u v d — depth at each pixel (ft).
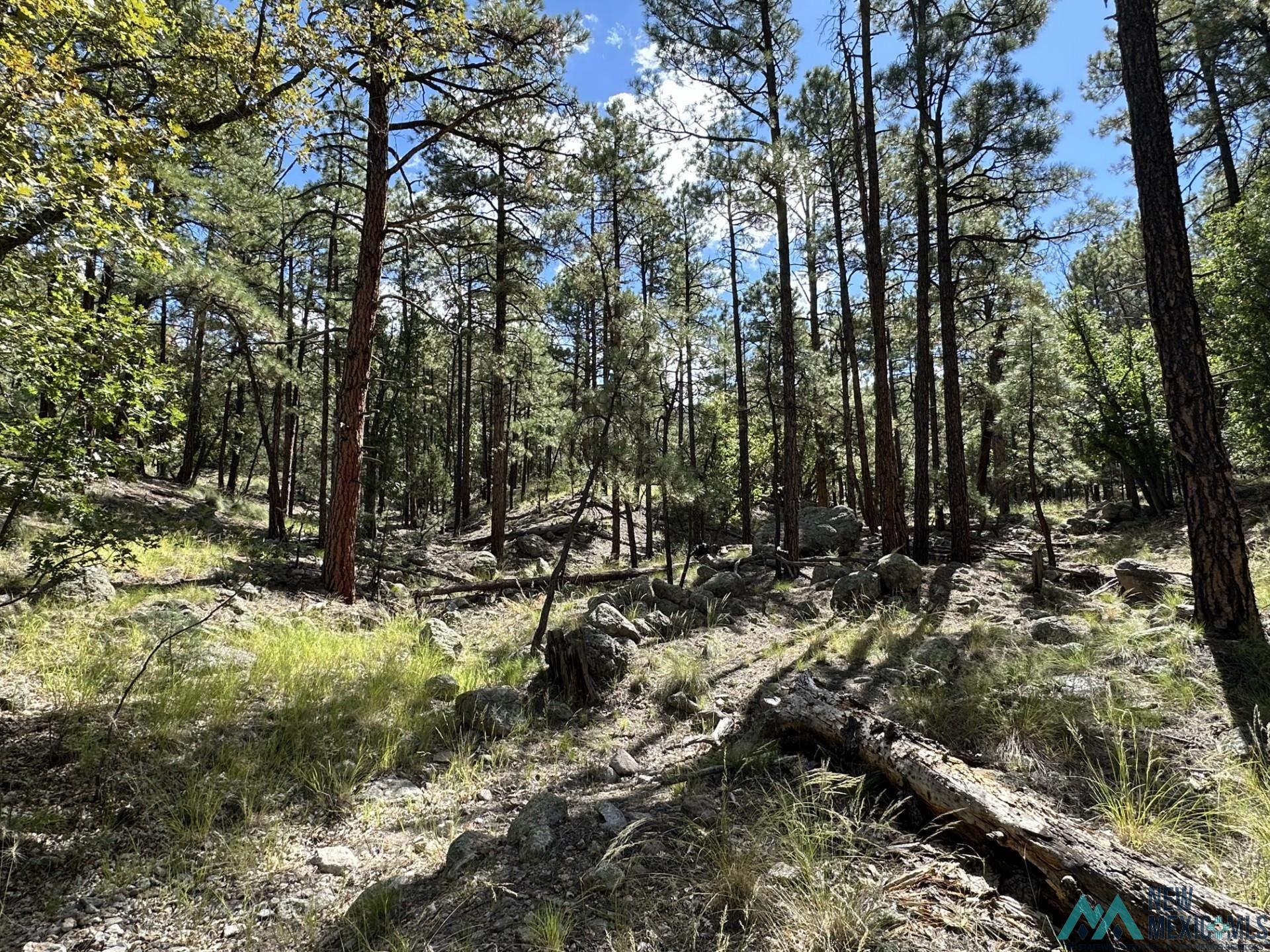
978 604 27.68
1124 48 19.74
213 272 34.91
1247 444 42.78
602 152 39.73
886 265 56.29
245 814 11.97
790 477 41.93
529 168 36.42
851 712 13.85
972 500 54.75
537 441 59.98
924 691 16.49
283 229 43.86
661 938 8.10
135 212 14.12
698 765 14.48
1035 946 7.64
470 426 79.15
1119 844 9.16
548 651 20.79
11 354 14.10
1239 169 54.75
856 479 80.69
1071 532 54.60
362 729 16.21
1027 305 44.93
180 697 15.69
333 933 8.96
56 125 11.86
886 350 39.06
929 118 41.83
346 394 32.37
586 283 29.30
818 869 8.94
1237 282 37.96
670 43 37.17
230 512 57.06
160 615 20.81
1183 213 18.83
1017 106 37.65
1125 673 15.35
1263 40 41.57
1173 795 10.69
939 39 37.68
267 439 48.08
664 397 28.76
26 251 14.48
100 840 10.64
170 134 16.42
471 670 21.79
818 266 57.57
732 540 70.59
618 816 11.49
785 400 41.52
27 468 13.80
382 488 44.19
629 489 29.04
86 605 20.97
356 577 36.14
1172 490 56.18
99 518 14.51
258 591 28.63
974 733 13.82
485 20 29.78
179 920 9.25
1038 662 16.78
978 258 49.16
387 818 12.64
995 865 9.48
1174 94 47.01
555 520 70.08
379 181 32.07
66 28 13.64
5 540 14.23
